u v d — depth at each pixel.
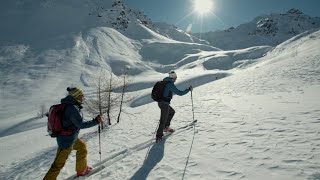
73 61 141.62
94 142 11.02
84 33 199.00
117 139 10.51
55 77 114.50
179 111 13.02
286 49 131.00
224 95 16.78
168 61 188.75
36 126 45.72
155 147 7.72
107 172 6.57
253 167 5.12
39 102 82.31
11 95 92.25
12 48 157.88
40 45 167.12
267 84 18.45
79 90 5.80
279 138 6.24
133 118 16.03
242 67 143.75
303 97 10.96
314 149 5.27
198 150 6.68
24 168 9.62
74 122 5.51
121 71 144.50
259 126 7.49
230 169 5.27
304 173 4.46
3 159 14.19
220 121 8.99
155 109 17.48
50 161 9.56
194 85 67.31
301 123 7.03
